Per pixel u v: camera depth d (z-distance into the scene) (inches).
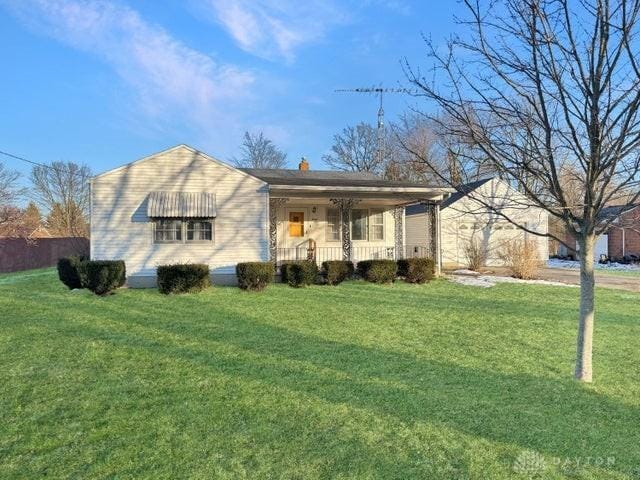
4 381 233.3
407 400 208.4
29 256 1124.5
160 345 307.6
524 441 167.6
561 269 970.7
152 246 600.1
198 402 203.9
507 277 760.3
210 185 616.7
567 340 334.6
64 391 218.8
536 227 1021.8
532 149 220.5
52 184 1887.3
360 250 825.5
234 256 623.2
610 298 545.6
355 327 371.6
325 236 812.0
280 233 791.7
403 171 1326.3
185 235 609.6
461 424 182.2
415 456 155.1
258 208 630.5
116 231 589.9
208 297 507.2
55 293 547.8
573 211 240.1
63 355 281.7
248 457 153.9
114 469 146.6
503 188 955.3
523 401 210.5
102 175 587.2
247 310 437.4
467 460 152.4
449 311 446.0
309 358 279.4
